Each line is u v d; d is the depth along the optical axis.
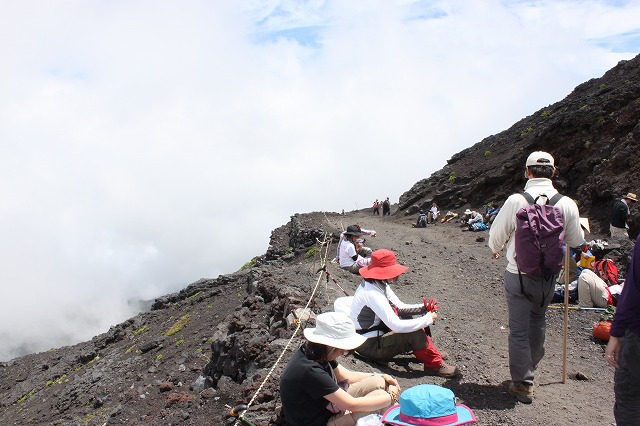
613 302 13.07
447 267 19.92
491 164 40.91
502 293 15.85
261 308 14.45
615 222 19.52
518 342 7.50
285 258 31.58
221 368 12.25
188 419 10.34
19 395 28.64
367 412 5.61
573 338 11.28
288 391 5.60
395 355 8.36
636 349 4.88
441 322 12.34
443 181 45.25
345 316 5.73
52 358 34.47
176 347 19.89
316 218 41.66
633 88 31.70
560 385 8.63
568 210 7.19
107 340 30.86
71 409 19.02
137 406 13.13
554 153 32.34
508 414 7.23
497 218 7.41
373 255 8.26
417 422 5.24
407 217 42.66
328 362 5.80
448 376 8.33
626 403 5.09
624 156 27.06
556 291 13.95
